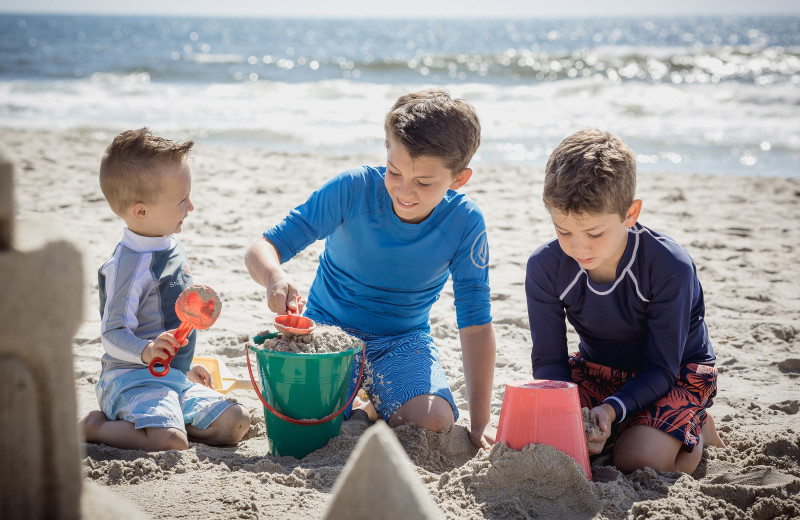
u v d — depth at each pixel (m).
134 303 2.67
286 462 2.50
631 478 2.45
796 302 4.73
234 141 12.48
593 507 2.22
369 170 3.03
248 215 6.63
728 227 6.80
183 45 51.31
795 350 3.96
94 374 3.28
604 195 2.38
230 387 3.13
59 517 1.27
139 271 2.68
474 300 2.94
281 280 2.66
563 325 2.84
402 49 55.12
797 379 3.56
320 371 2.49
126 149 2.65
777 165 11.17
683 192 8.43
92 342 3.70
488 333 2.91
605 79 22.95
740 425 2.97
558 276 2.77
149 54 37.44
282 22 161.75
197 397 2.73
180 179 2.71
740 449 2.76
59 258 1.24
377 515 1.21
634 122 15.11
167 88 20.30
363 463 1.24
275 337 2.72
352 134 13.38
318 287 3.25
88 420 2.62
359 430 2.79
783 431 2.83
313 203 2.95
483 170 9.64
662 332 2.62
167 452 2.42
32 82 21.22
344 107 17.06
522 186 8.60
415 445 2.61
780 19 194.75
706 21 169.88
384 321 3.10
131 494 2.15
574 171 2.41
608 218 2.43
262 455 2.59
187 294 2.50
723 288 4.98
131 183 2.63
